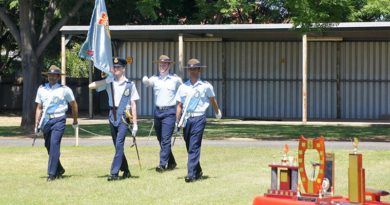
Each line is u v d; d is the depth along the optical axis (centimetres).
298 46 3988
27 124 2908
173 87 1479
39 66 3397
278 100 4031
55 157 1379
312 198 777
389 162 1642
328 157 787
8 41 4556
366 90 3903
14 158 1783
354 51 3909
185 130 1338
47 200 1132
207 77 4109
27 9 2914
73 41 4512
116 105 1377
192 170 1330
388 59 3878
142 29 3575
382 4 2606
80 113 4488
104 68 1409
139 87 4162
